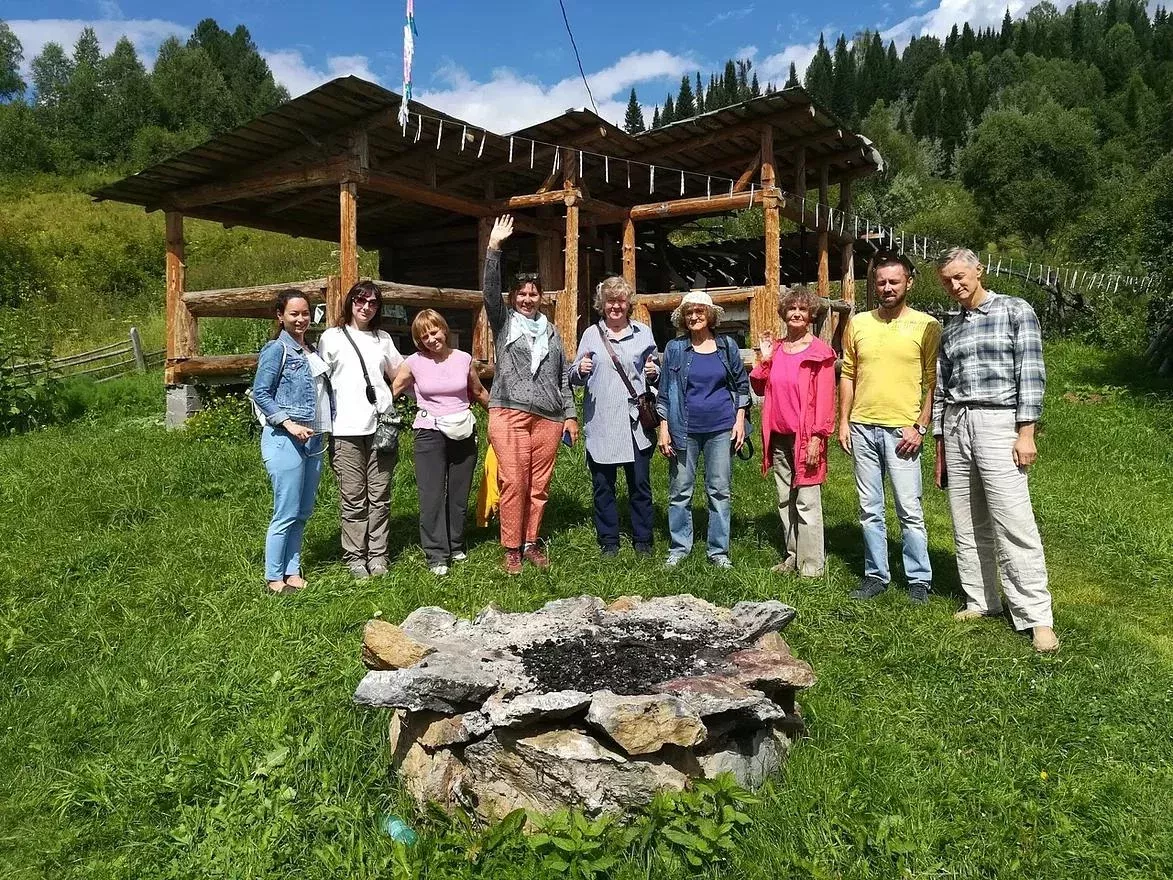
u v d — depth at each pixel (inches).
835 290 613.0
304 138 350.9
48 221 1120.8
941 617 176.9
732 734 118.6
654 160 424.5
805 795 114.1
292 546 199.2
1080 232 1011.9
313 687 149.3
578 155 401.1
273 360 188.5
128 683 159.2
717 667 122.9
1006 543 169.6
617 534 212.1
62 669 171.0
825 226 483.8
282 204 427.8
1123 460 338.6
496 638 134.6
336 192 424.2
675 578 191.8
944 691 145.6
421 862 103.0
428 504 201.0
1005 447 170.2
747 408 202.5
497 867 101.8
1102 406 440.8
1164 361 519.2
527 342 198.1
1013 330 170.2
